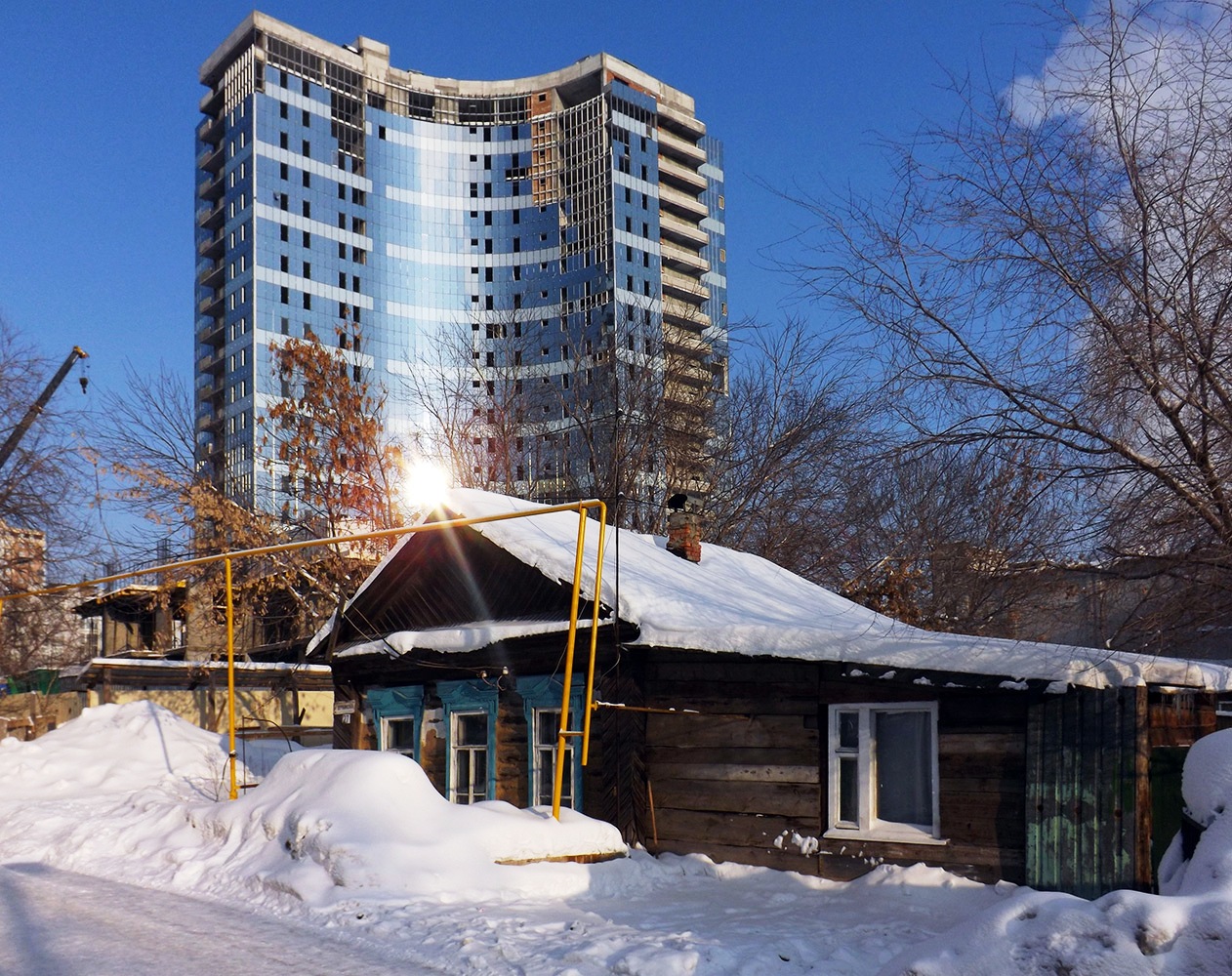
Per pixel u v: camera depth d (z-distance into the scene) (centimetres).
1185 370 968
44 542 2786
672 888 1134
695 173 10538
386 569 1642
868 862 1147
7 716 2644
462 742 1572
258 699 2716
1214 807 679
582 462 3039
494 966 760
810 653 1177
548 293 9969
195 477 2697
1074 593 1034
